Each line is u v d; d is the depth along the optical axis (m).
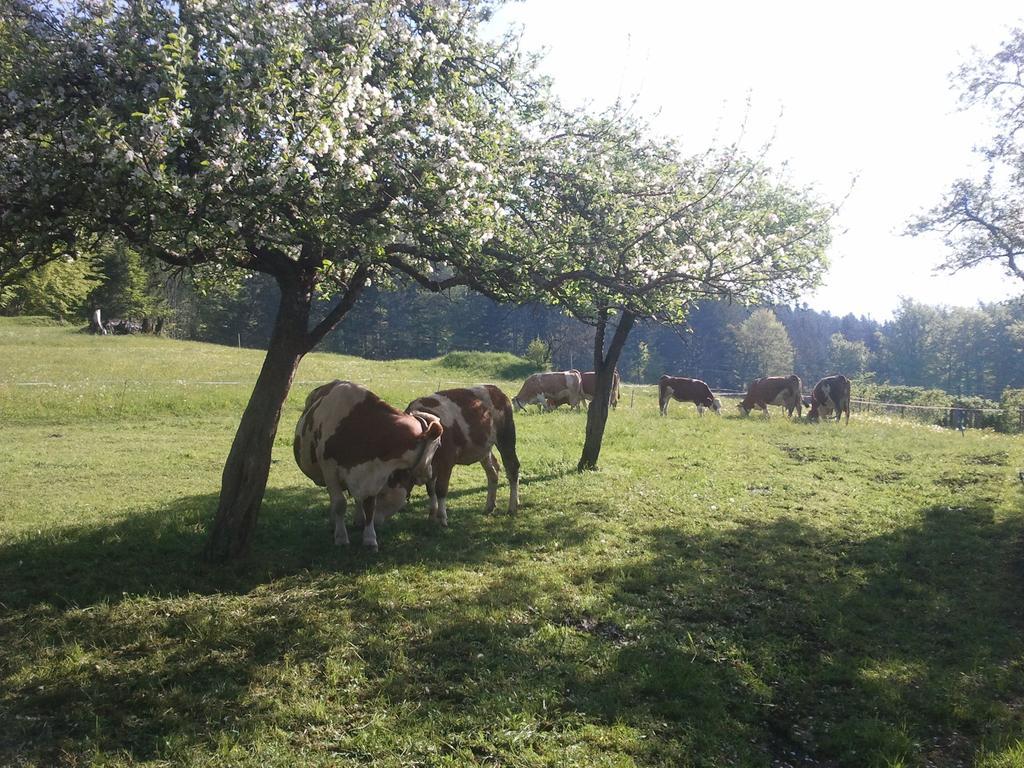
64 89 5.76
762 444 18.03
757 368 79.44
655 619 6.47
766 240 8.60
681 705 4.96
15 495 11.12
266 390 7.50
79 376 26.84
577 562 7.99
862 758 4.55
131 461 14.39
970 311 89.81
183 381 26.16
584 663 5.49
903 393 39.12
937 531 9.58
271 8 6.04
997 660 5.93
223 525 7.41
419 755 4.25
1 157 5.46
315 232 5.89
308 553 8.00
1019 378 82.19
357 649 5.55
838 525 9.88
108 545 7.93
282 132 5.38
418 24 7.25
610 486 12.20
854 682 5.51
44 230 5.60
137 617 6.05
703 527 9.63
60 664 5.15
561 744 4.42
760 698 5.21
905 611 6.90
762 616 6.67
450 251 6.74
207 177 5.23
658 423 22.47
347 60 5.78
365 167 5.48
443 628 6.00
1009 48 12.09
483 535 9.07
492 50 7.89
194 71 5.47
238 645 5.59
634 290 7.61
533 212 8.17
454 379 36.00
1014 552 8.66
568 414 25.16
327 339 74.38
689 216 8.35
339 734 4.45
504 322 75.56
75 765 4.04
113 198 5.39
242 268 7.84
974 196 13.48
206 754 4.18
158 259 6.61
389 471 8.21
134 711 4.64
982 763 4.43
